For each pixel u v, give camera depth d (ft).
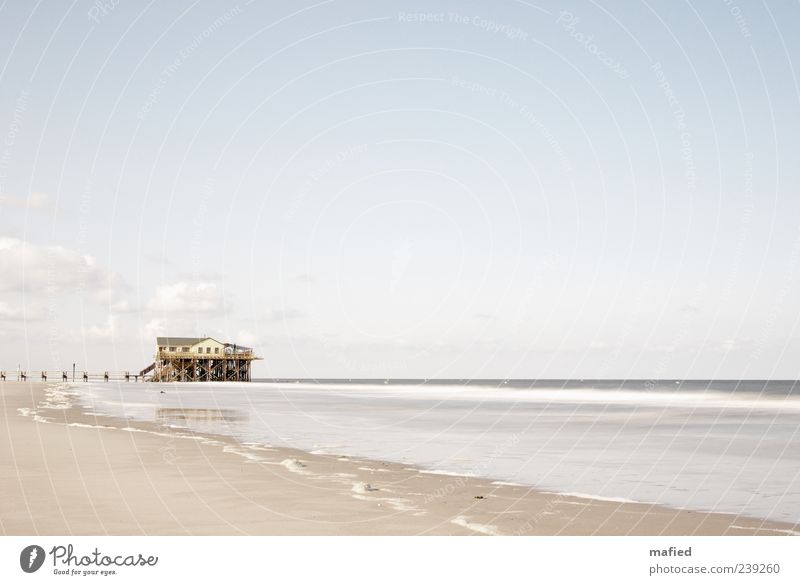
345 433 90.12
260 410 135.33
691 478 55.06
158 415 112.16
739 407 170.30
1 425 80.79
